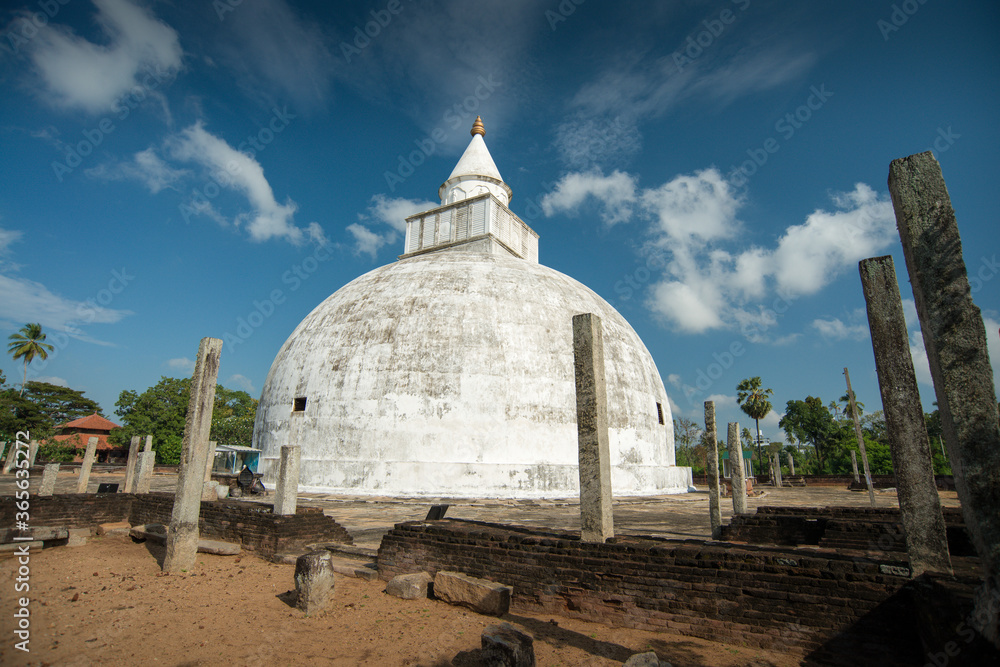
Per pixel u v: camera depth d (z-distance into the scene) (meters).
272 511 10.77
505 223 31.25
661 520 15.08
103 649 5.38
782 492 31.08
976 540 4.04
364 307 23.97
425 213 32.31
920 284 4.60
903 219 4.81
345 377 22.09
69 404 51.88
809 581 5.50
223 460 27.98
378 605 7.07
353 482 20.36
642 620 6.17
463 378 21.17
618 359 24.30
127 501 13.62
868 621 5.15
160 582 7.97
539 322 23.02
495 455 20.45
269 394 25.02
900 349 5.86
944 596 4.56
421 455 20.39
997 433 4.10
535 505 18.03
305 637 5.90
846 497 26.03
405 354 21.75
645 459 23.50
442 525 8.92
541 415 21.23
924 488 5.42
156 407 46.50
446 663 5.26
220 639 5.77
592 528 6.97
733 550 6.32
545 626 6.30
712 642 5.71
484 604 6.75
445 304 22.88
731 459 12.73
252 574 8.66
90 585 7.70
